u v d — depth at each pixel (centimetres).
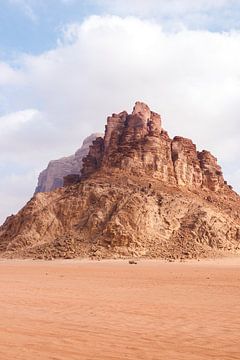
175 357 1026
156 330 1344
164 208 10781
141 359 1009
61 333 1298
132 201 10512
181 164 12800
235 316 1599
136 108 13875
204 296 2294
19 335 1268
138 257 9231
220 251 9762
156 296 2312
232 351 1077
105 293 2495
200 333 1296
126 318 1570
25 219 11400
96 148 14212
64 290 2705
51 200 11925
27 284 3244
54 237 10650
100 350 1092
